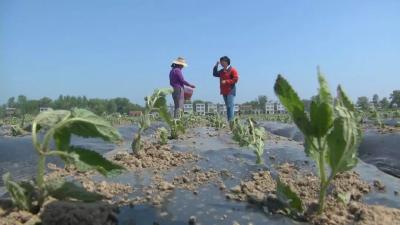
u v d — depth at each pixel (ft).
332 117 6.46
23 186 6.15
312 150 7.09
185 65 30.89
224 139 19.53
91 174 10.02
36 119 6.16
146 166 11.23
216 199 8.07
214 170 10.91
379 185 9.35
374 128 26.96
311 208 7.19
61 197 6.19
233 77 33.06
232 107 33.73
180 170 10.85
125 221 6.73
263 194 8.27
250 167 11.41
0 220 5.73
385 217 6.61
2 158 13.73
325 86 6.51
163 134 15.51
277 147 15.71
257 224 6.75
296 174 10.58
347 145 6.32
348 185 8.97
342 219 6.70
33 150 15.24
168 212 7.23
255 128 13.83
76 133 6.28
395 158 15.15
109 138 6.32
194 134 22.90
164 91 12.58
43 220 5.96
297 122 6.73
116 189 8.59
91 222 6.20
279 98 6.72
